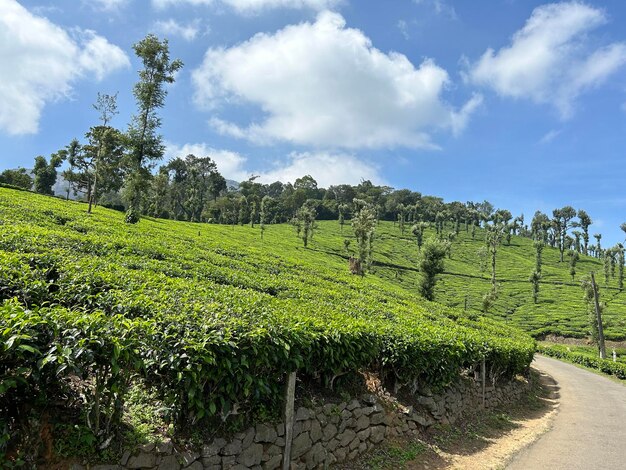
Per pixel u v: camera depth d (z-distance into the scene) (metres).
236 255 23.48
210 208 106.00
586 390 22.30
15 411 4.02
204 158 114.38
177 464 4.90
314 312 9.52
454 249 117.38
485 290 82.00
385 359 8.94
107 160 51.97
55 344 4.05
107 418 4.60
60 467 4.16
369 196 159.62
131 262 12.20
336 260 69.56
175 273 12.66
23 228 13.45
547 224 130.62
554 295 80.06
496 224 128.25
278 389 6.32
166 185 81.00
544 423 13.36
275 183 173.12
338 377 8.00
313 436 6.73
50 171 73.56
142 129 39.28
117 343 4.39
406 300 25.69
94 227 20.36
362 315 12.86
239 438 5.60
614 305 72.00
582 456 9.78
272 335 6.02
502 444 10.33
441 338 11.02
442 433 9.90
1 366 3.84
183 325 5.61
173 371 5.05
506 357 15.08
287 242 77.50
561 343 54.91
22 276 6.73
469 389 12.51
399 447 8.38
